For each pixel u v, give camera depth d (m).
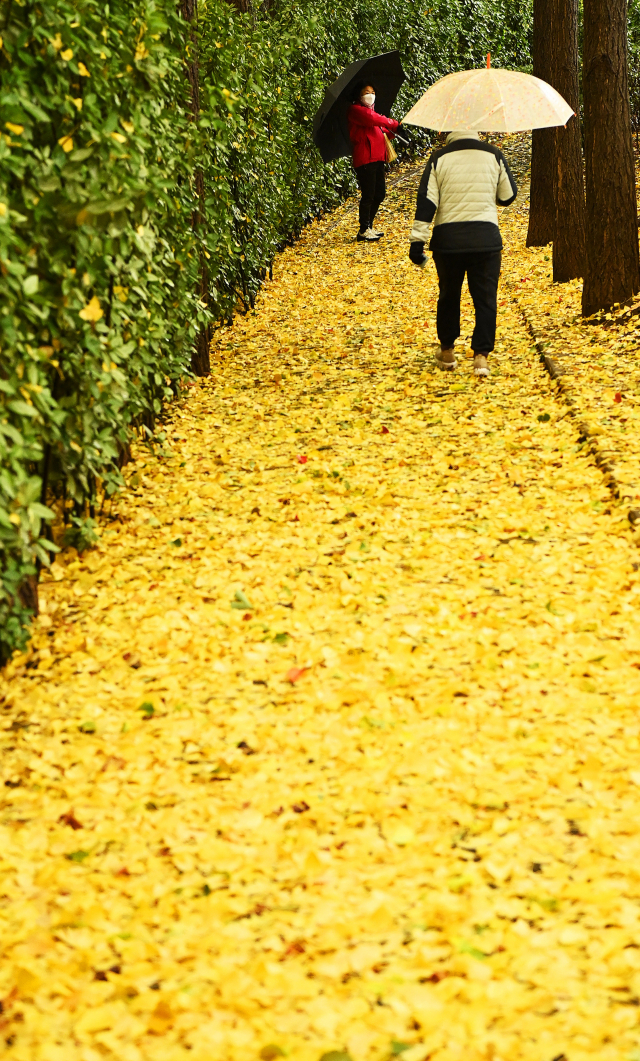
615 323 14.05
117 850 5.04
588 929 4.29
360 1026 3.86
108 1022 3.94
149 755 5.83
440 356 13.49
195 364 13.99
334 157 24.20
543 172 21.55
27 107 6.50
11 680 6.71
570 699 6.09
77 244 7.44
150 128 9.98
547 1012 3.88
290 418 12.05
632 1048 3.66
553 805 5.15
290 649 6.93
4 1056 3.79
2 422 6.13
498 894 4.55
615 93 13.98
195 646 7.01
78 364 7.64
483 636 6.88
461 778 5.43
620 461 9.37
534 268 19.70
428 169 12.67
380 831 5.05
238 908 4.57
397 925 4.41
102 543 8.61
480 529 8.57
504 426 11.07
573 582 7.56
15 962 4.23
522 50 38.00
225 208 15.22
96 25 7.82
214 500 9.61
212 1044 3.81
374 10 30.20
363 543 8.45
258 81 17.47
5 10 6.47
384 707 6.15
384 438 11.07
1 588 6.61
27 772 5.72
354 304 18.27
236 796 5.41
